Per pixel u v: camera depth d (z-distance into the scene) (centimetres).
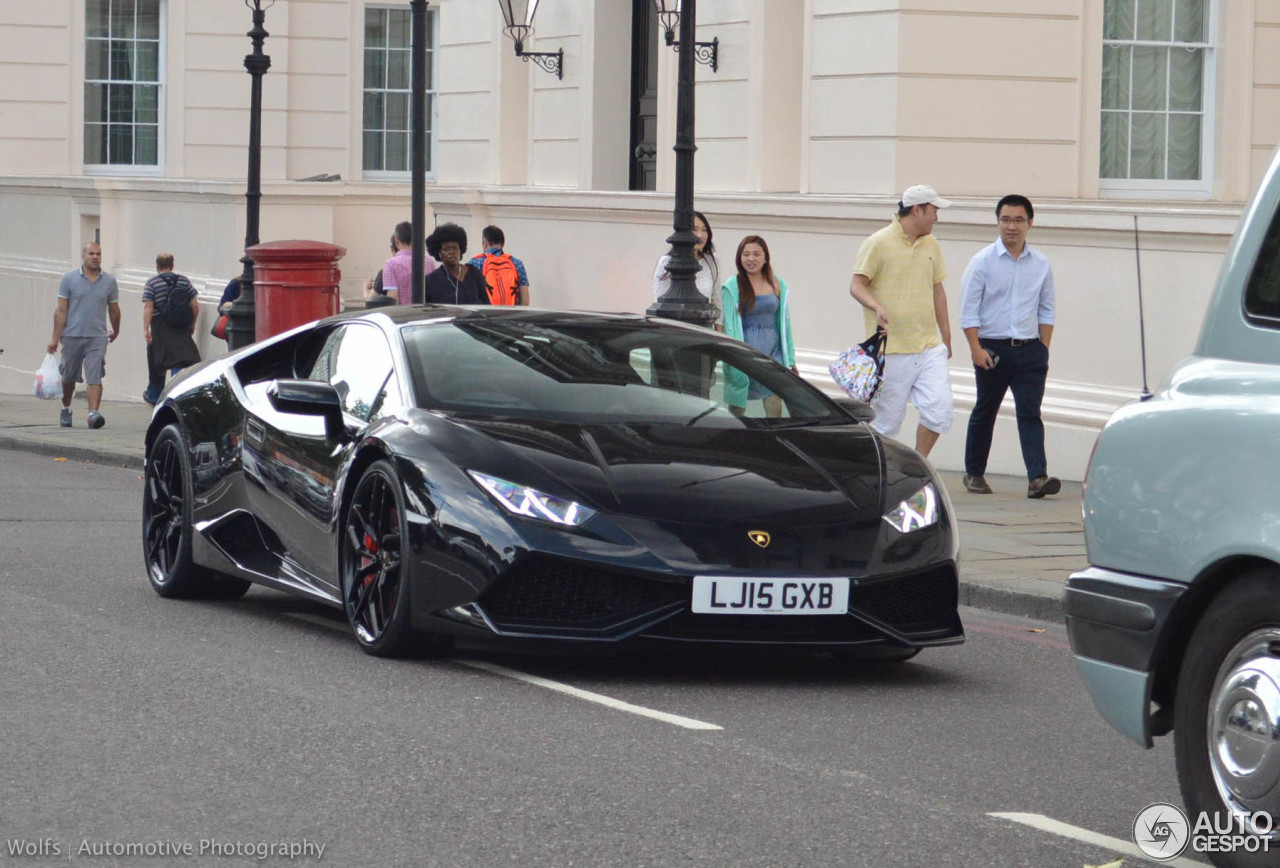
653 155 2352
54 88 3466
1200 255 1552
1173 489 568
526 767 682
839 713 803
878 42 1877
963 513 1427
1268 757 532
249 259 2280
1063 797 664
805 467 878
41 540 1328
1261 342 562
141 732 725
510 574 814
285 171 3494
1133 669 579
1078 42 1905
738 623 817
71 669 849
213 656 889
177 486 1085
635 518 820
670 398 941
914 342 1498
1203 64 1952
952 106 1870
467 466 848
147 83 3503
